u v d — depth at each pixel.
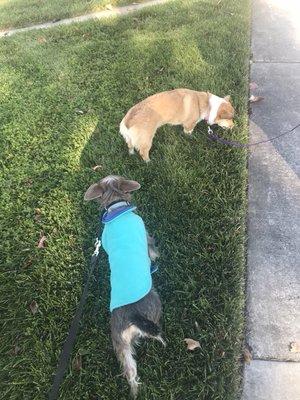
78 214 1.30
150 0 2.54
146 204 1.29
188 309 1.04
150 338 0.99
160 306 0.91
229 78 1.70
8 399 0.95
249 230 1.20
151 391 0.92
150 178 1.37
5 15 2.71
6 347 1.04
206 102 1.43
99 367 0.98
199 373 0.94
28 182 1.43
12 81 1.92
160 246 1.18
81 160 1.46
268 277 1.09
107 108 1.66
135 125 1.33
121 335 0.85
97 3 2.55
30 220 1.30
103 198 1.03
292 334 0.98
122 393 0.93
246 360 0.94
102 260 1.18
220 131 1.50
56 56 2.03
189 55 1.84
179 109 1.40
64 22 2.48
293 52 1.85
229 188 1.29
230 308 1.02
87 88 1.79
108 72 1.84
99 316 1.07
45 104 1.74
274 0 2.24
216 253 1.13
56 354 1.01
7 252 1.23
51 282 1.15
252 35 1.99
